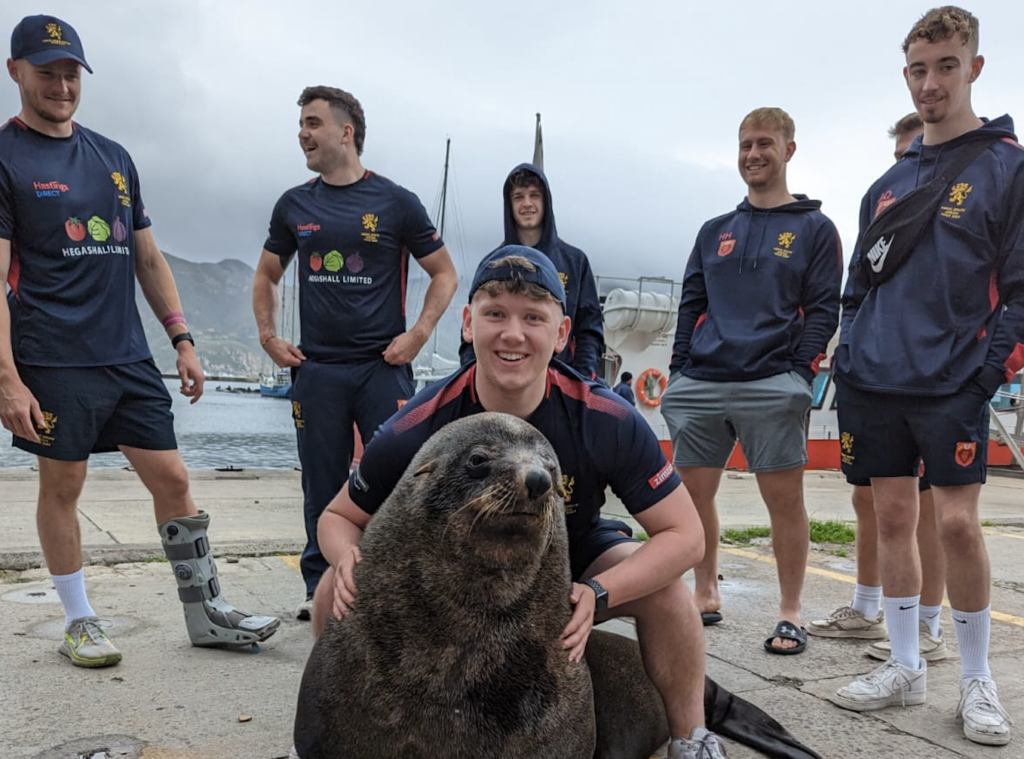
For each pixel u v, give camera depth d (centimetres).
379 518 260
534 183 505
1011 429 1750
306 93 489
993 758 336
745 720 345
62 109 388
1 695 354
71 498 399
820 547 790
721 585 620
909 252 382
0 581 548
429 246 502
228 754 309
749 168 496
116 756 303
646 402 1562
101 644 396
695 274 527
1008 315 357
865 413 390
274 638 450
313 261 486
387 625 240
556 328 295
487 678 238
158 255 451
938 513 370
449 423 273
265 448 2792
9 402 368
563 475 303
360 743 239
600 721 304
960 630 370
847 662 448
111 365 397
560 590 255
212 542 698
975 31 377
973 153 374
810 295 484
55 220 383
